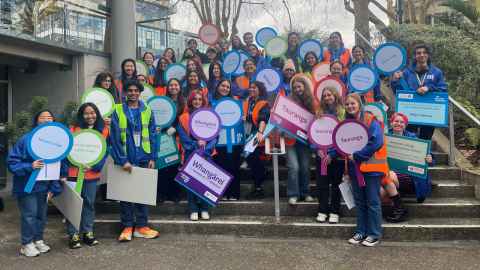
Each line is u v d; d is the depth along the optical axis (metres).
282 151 5.47
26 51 7.66
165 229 5.62
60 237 5.54
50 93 8.74
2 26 7.18
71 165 5.11
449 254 4.73
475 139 7.10
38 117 5.05
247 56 8.34
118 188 5.32
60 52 8.22
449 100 6.64
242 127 5.96
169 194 6.18
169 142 5.94
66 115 7.06
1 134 8.95
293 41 8.66
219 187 5.56
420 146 5.41
